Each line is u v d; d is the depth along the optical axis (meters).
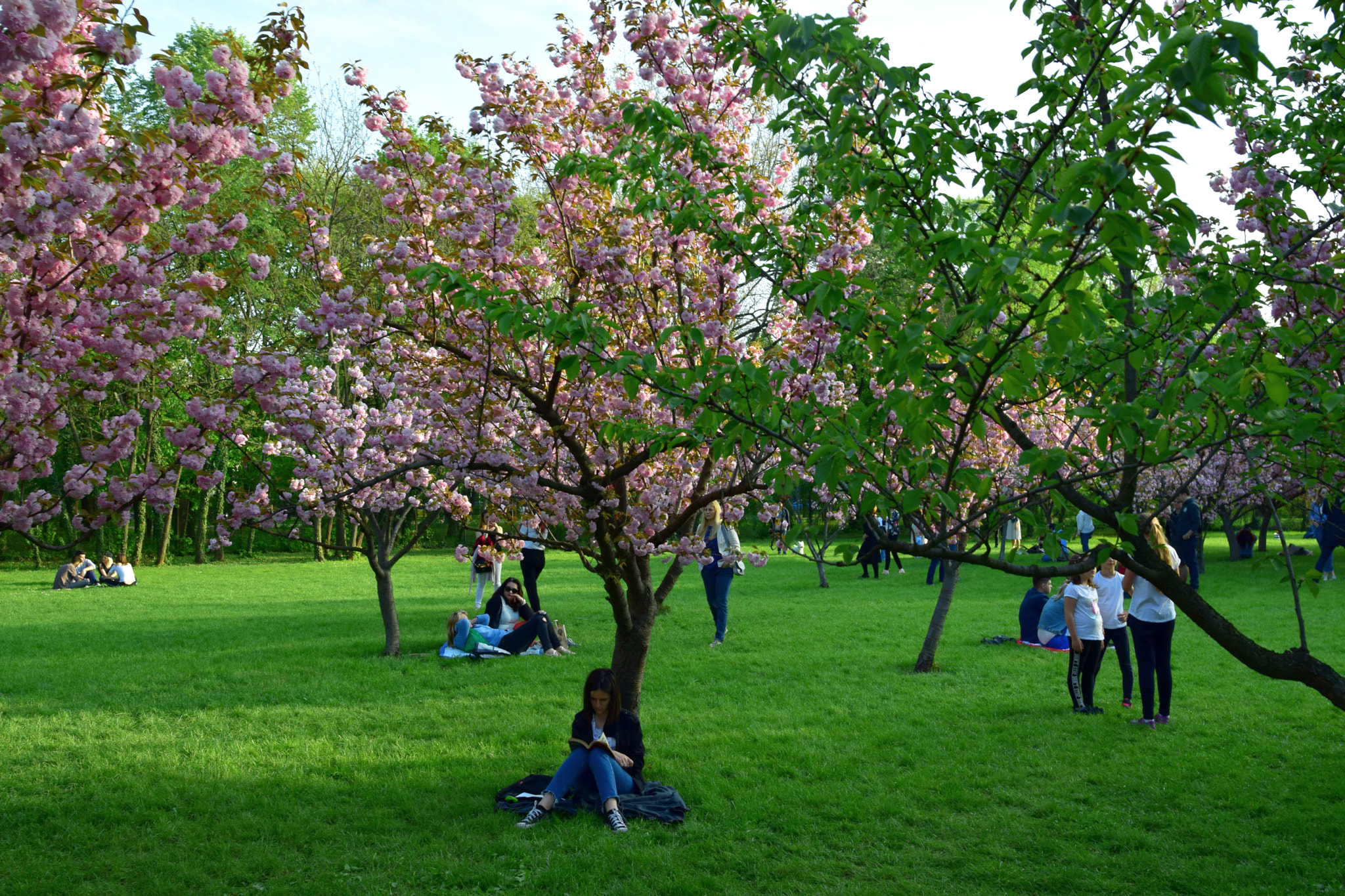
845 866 5.36
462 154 6.38
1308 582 4.26
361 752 7.55
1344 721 8.06
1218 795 6.40
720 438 4.17
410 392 8.11
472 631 11.95
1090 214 2.72
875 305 3.97
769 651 12.17
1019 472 7.10
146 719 8.66
